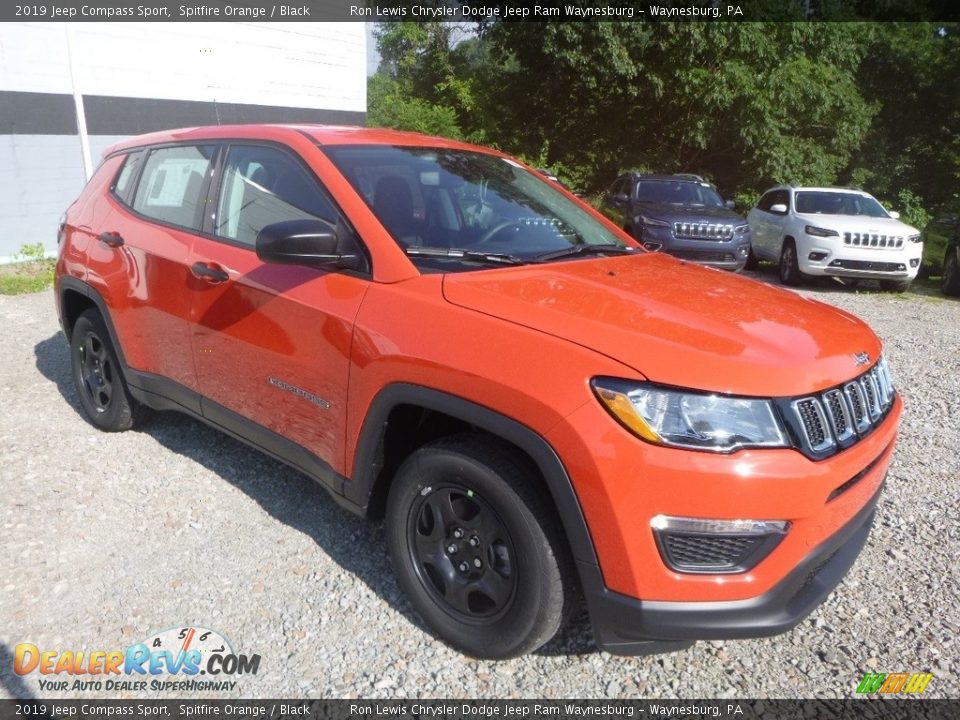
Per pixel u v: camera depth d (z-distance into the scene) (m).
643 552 2.22
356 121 15.05
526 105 23.52
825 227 11.67
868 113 22.16
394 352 2.66
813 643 2.84
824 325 2.77
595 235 3.70
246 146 3.61
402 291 2.78
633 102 22.50
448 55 26.41
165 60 11.84
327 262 2.91
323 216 3.14
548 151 23.88
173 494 3.82
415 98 23.97
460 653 2.73
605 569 2.28
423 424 2.87
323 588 3.08
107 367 4.49
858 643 2.84
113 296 4.14
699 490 2.17
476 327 2.53
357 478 2.89
